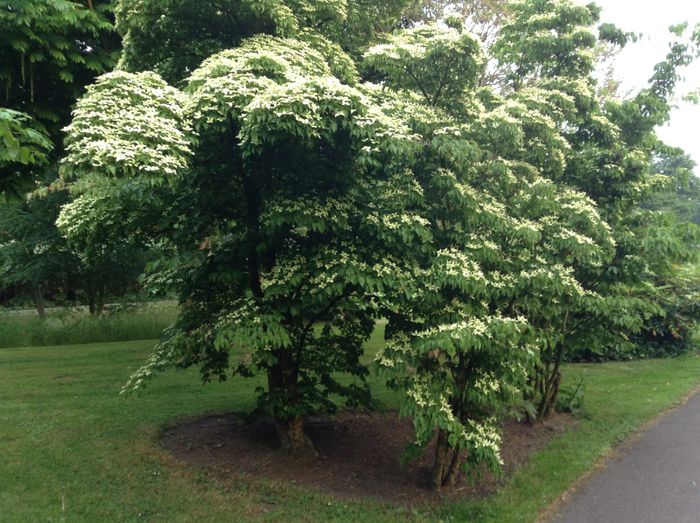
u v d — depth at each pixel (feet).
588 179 20.16
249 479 15.40
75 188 17.07
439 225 15.33
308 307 15.72
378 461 17.07
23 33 19.17
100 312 48.14
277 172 15.40
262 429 20.01
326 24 21.98
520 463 16.99
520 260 15.25
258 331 13.82
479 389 13.84
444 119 14.89
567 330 21.11
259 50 14.93
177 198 15.98
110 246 18.34
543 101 18.25
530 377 20.97
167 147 11.35
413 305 14.62
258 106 11.71
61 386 26.66
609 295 19.40
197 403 23.65
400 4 25.29
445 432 14.83
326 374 18.52
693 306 35.14
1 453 17.47
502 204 15.49
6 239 49.83
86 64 21.74
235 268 16.16
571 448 18.12
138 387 16.24
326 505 13.88
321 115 12.52
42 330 41.73
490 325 12.98
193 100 13.00
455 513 13.50
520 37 21.79
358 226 15.12
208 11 18.58
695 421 21.31
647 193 20.75
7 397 24.61
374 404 19.25
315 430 20.02
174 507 13.80
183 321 17.33
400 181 14.42
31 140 14.01
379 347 37.04
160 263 15.66
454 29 16.21
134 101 12.31
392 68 15.98
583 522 13.05
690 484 15.15
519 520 13.12
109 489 14.84
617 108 20.74
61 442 18.48
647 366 32.73
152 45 19.85
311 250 15.47
